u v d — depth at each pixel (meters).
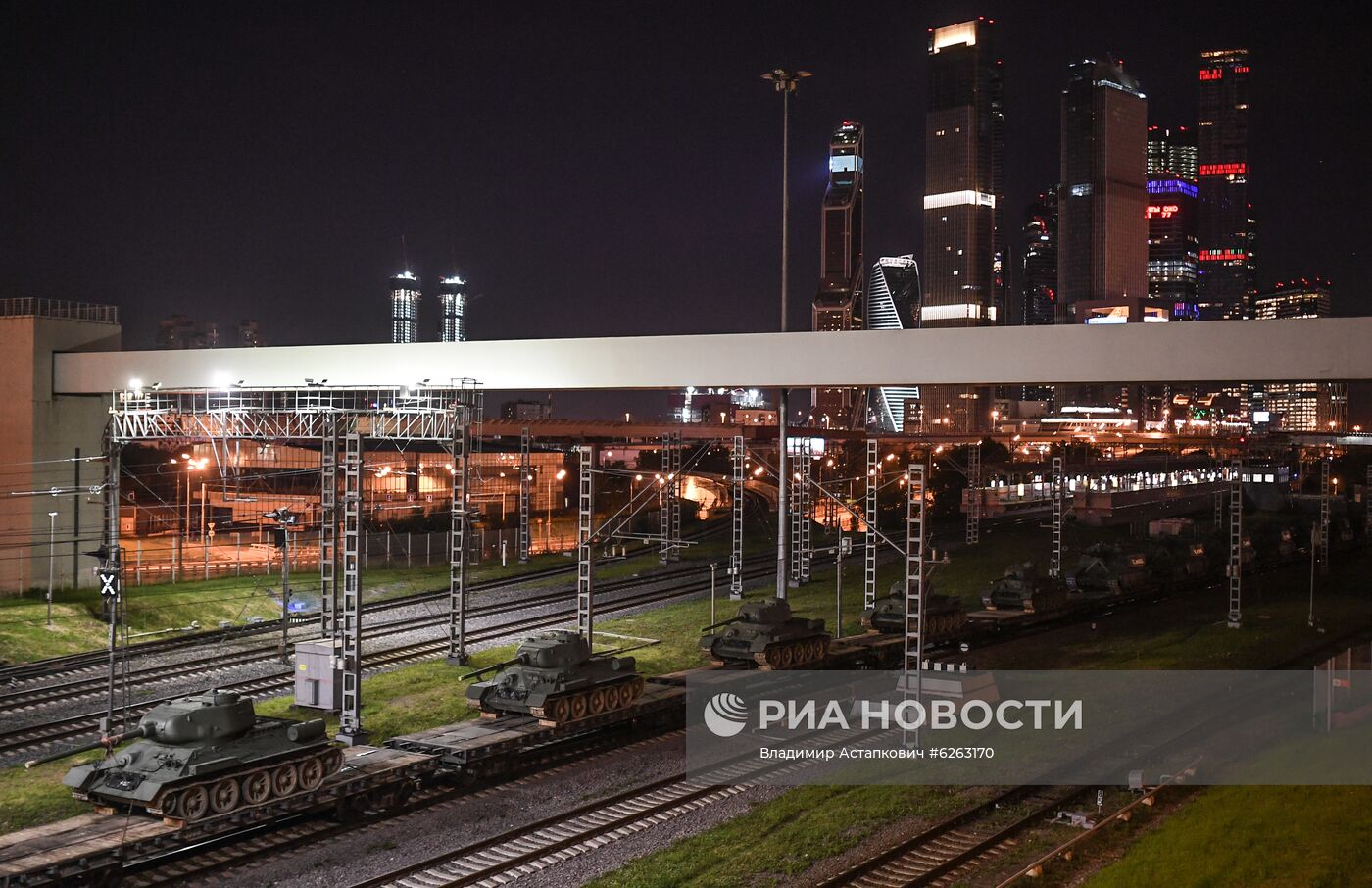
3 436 57.78
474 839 26.02
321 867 24.25
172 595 58.34
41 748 34.03
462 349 51.75
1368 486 102.00
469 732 32.28
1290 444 160.00
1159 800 29.66
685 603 62.19
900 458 132.12
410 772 28.89
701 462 137.00
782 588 56.44
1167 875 24.31
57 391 58.38
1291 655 50.09
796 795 29.39
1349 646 52.78
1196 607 65.25
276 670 44.62
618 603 61.47
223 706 26.42
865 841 26.30
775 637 43.66
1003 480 137.38
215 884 23.34
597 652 47.81
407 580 67.38
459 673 43.97
